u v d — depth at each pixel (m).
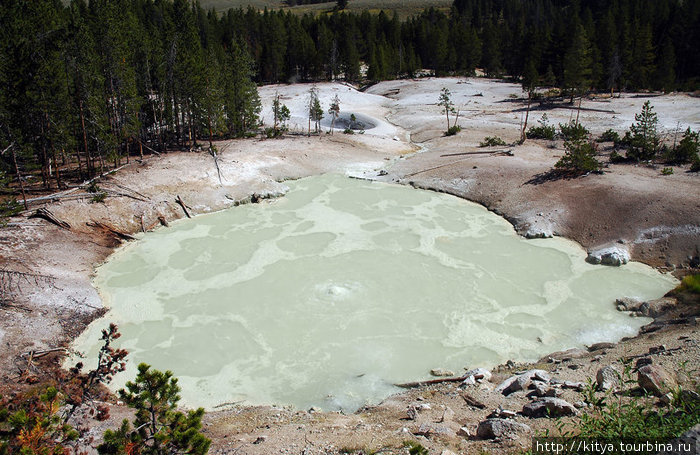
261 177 41.34
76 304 23.91
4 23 32.91
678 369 13.56
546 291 25.27
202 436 9.02
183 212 35.59
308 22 131.88
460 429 12.06
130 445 8.52
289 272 27.52
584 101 72.44
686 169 36.44
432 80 101.06
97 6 41.06
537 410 12.17
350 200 38.72
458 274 27.09
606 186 33.53
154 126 53.53
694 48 85.25
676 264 26.70
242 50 60.19
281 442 12.96
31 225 29.42
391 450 11.38
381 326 22.61
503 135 54.59
